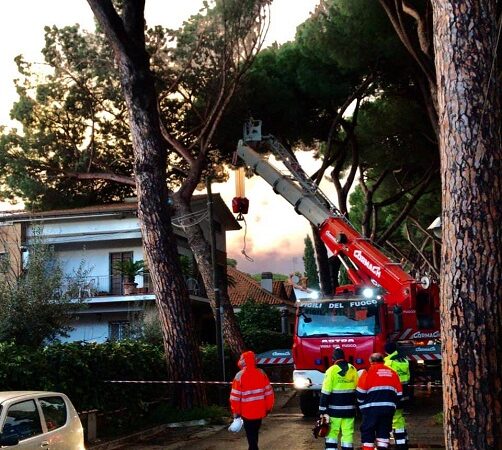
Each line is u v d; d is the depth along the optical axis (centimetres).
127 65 1694
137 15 1691
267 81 2578
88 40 2295
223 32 2236
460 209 716
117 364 1512
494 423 679
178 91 2355
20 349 1312
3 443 748
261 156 2191
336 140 2962
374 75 2520
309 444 1302
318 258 2822
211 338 3909
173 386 1681
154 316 2311
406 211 3073
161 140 1731
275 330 3916
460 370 694
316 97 2639
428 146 2869
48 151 2456
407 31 1739
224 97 2312
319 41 2389
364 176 3478
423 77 2255
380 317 1659
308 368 1675
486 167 717
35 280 1592
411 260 4981
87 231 3058
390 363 1375
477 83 729
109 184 3009
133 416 1561
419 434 1347
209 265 2303
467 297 699
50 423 862
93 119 2358
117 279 3197
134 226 3023
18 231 2795
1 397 827
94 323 3206
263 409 1067
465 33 737
